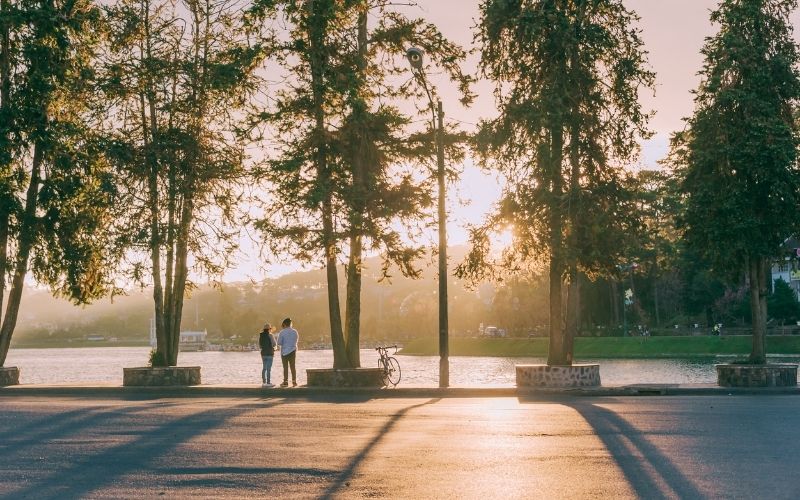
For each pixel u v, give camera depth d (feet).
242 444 46.80
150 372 100.58
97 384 104.53
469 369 207.41
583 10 96.22
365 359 328.29
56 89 105.91
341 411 66.13
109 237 105.19
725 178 94.58
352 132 97.35
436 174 100.12
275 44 98.73
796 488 33.04
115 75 103.35
